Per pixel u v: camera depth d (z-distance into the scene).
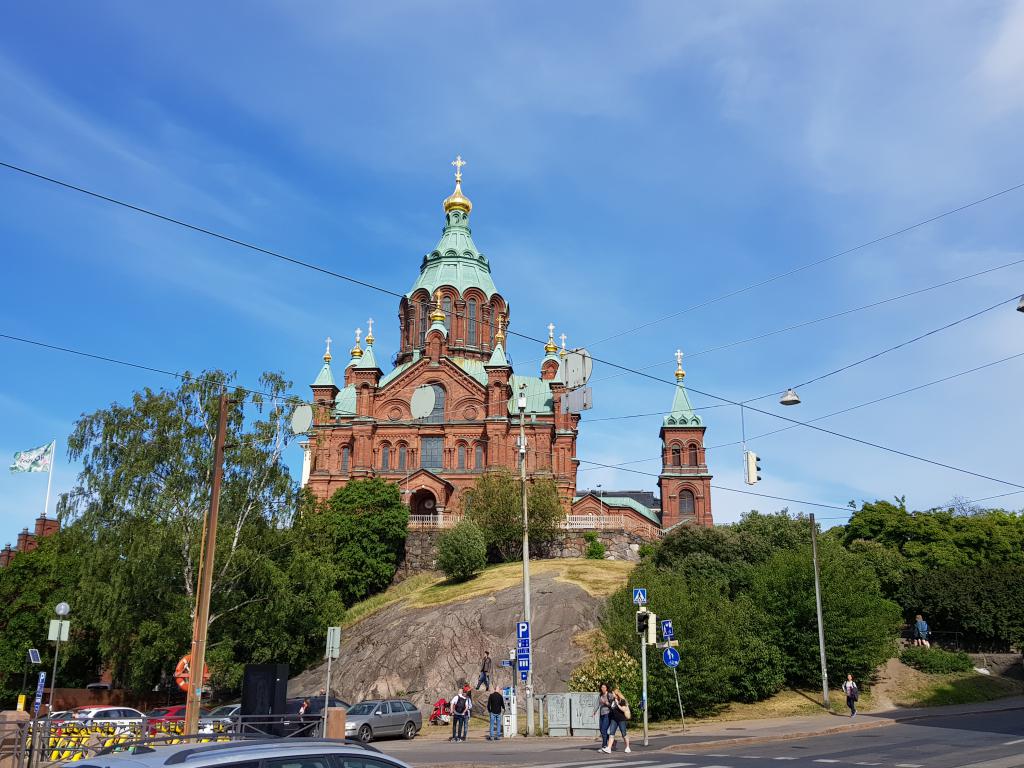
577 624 52.16
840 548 54.81
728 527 62.97
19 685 62.97
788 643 45.66
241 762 8.65
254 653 52.56
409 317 101.56
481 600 56.59
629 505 90.44
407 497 83.06
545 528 73.38
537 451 86.31
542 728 37.12
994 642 56.81
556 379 90.38
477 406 88.25
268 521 52.41
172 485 49.28
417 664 52.25
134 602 48.25
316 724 26.23
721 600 43.50
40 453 70.44
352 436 88.00
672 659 30.98
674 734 32.91
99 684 70.19
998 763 20.73
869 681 46.78
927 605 58.47
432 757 26.78
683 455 94.81
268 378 53.94
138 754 8.70
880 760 22.48
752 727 34.75
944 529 70.94
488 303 100.00
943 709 41.38
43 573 64.31
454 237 103.94
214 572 48.94
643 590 31.19
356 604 71.62
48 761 22.81
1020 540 69.62
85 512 49.50
